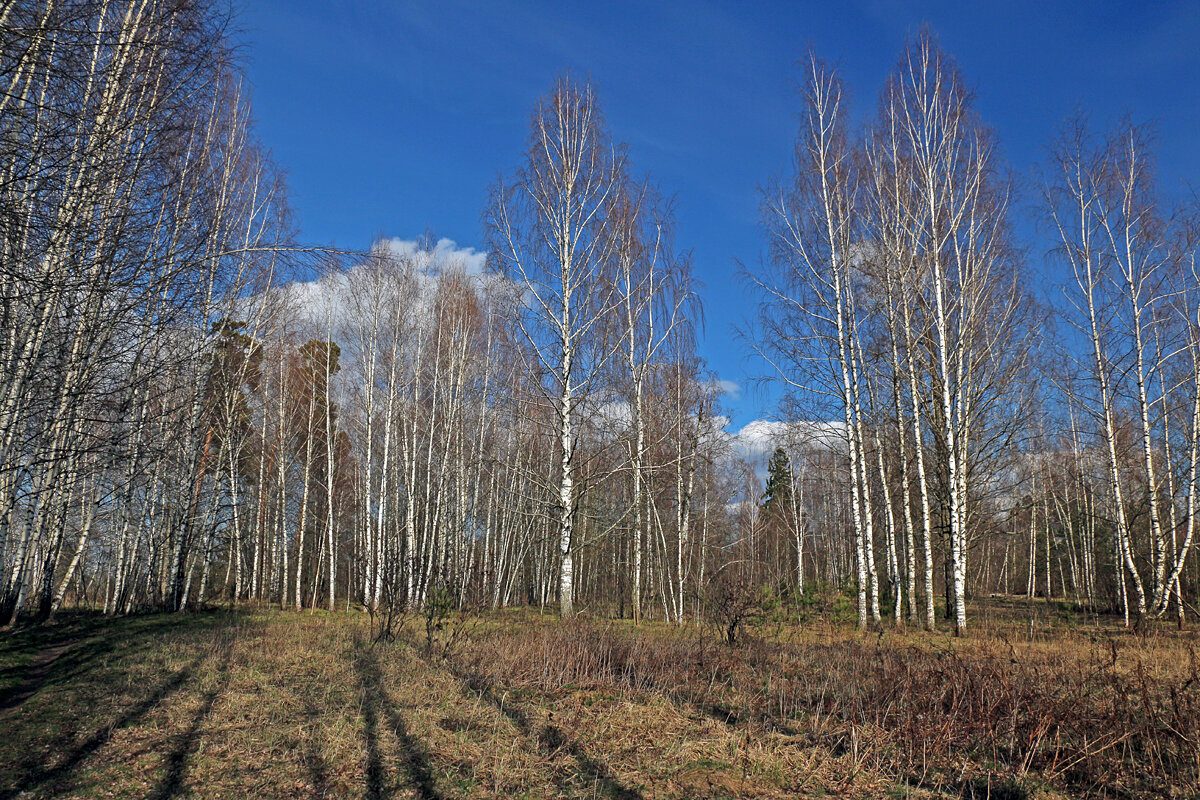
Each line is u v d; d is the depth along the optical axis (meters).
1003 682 7.00
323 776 5.32
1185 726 5.96
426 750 5.96
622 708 7.62
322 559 30.30
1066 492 29.09
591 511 20.36
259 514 29.64
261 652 10.72
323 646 11.53
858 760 5.88
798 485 30.48
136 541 22.05
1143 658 10.87
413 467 22.73
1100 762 5.66
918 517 23.69
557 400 17.27
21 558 15.91
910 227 16.95
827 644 13.09
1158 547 18.97
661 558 21.17
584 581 33.16
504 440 25.53
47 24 6.27
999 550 41.00
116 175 7.95
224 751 5.86
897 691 7.50
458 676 9.05
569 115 17.00
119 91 7.71
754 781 5.51
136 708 7.20
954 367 17.30
